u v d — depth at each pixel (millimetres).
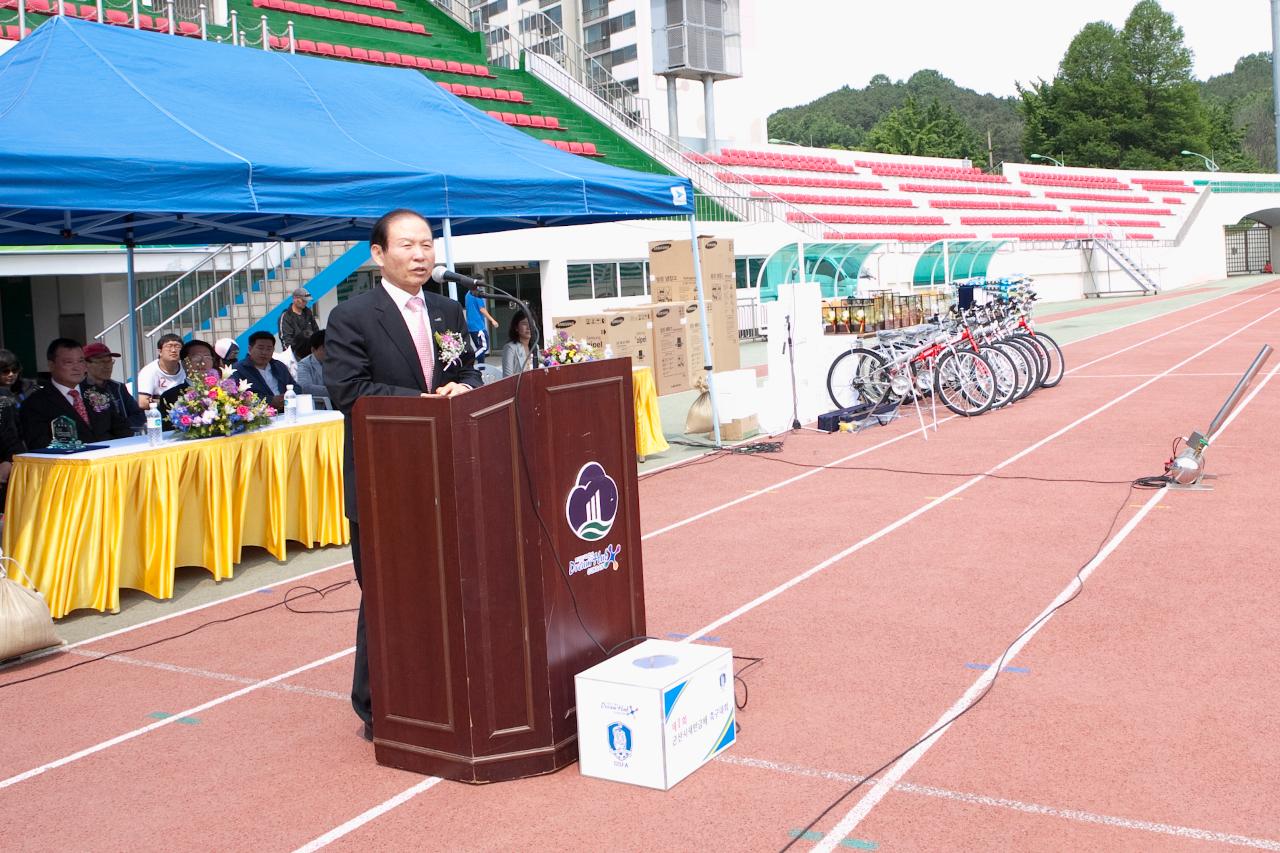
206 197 7062
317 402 10766
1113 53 91250
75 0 20922
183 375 9688
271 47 23734
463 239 22703
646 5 63844
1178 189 61875
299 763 4363
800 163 41000
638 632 4621
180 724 4887
